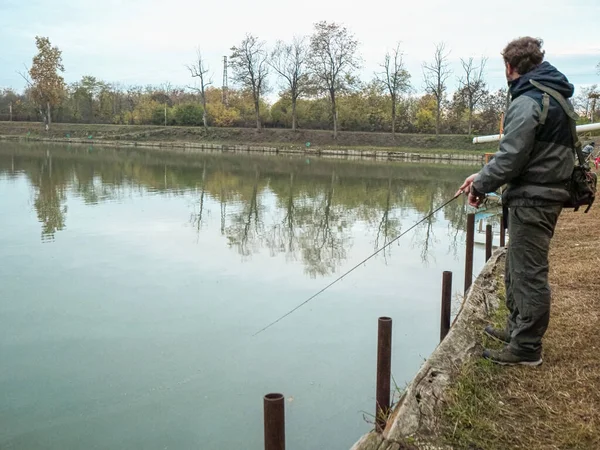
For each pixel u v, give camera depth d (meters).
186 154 40.91
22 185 17.95
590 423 2.97
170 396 4.49
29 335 5.65
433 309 6.66
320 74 50.25
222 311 6.47
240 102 62.78
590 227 9.19
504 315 4.64
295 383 4.71
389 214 14.40
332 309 6.61
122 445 3.84
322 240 10.77
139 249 9.45
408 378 4.74
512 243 3.55
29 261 8.46
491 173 3.33
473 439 2.88
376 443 2.86
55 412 4.24
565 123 3.29
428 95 59.97
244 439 3.92
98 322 6.04
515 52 3.44
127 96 72.38
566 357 3.76
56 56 60.00
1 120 67.38
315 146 48.97
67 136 59.41
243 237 10.80
